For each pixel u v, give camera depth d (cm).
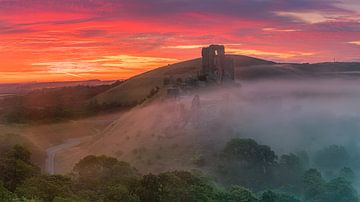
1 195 6806
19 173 10319
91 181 9688
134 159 15000
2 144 16225
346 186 11744
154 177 9438
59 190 7994
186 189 9081
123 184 9456
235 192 10050
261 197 10731
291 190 12681
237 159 13750
